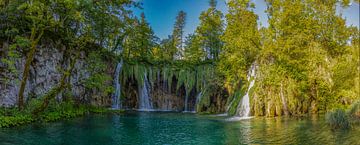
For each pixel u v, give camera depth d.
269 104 29.19
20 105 21.66
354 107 23.23
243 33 33.09
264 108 29.59
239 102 32.16
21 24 23.97
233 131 19.91
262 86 30.03
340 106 32.25
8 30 21.94
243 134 18.66
